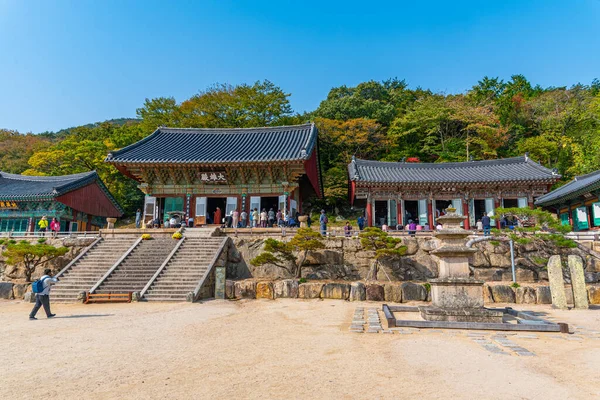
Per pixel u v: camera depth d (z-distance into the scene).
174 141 33.28
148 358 7.45
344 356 7.67
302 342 8.96
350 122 45.41
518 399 5.35
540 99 55.75
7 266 21.48
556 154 46.16
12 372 6.54
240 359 7.44
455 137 49.16
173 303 15.21
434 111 47.91
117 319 11.87
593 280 18.19
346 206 45.44
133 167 28.08
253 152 28.94
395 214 29.97
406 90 65.69
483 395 5.49
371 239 18.47
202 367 6.87
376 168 34.09
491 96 59.47
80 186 33.81
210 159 27.05
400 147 51.19
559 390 5.70
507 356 7.64
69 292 16.62
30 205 31.80
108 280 17.30
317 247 18.61
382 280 19.11
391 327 10.73
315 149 32.25
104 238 22.22
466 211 29.56
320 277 19.58
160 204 30.12
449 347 8.38
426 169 34.19
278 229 22.22
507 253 19.27
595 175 28.58
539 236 18.67
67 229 33.31
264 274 20.28
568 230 18.41
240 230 22.55
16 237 23.47
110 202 39.34
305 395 5.46
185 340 9.11
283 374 6.46
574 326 11.11
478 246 19.52
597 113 45.75
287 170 27.78
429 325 10.58
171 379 6.17
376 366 6.96
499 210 20.17
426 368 6.82
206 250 19.97
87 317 12.23
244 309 14.35
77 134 55.19
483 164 33.72
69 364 7.00
